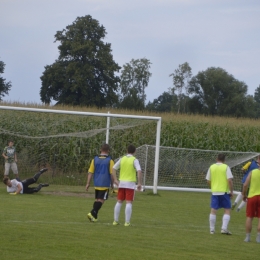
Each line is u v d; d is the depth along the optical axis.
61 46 84.25
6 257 10.66
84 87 80.00
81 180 32.28
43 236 13.22
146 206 22.94
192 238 14.50
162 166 32.72
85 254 11.38
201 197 29.28
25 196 24.00
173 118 43.22
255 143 41.31
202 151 32.59
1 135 34.47
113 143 37.69
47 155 34.00
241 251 12.87
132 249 12.24
